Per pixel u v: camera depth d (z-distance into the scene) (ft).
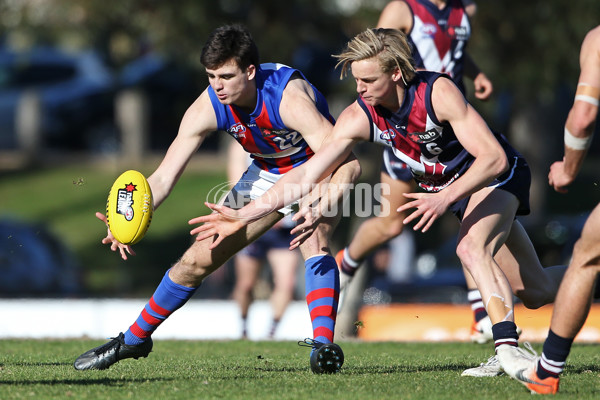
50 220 240.94
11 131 290.56
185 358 65.26
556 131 242.37
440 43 74.64
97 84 283.18
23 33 149.28
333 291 55.72
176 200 255.29
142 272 203.92
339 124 53.78
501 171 51.24
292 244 53.42
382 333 112.98
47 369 56.24
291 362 61.93
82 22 148.36
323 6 146.41
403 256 172.96
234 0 143.23
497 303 51.88
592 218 44.01
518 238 60.18
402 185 71.36
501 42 137.59
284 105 53.72
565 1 133.18
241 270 109.81
